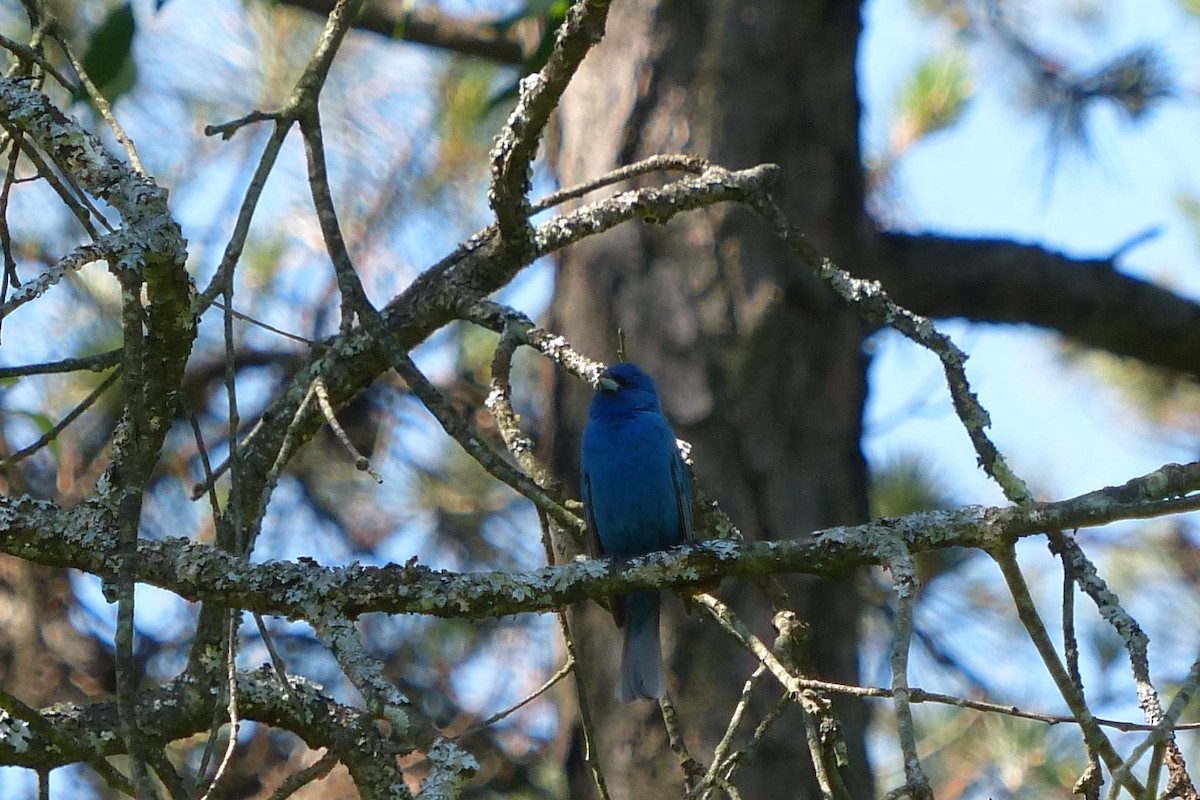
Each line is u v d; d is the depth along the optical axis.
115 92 9.12
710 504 9.09
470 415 15.23
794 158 12.12
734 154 11.93
